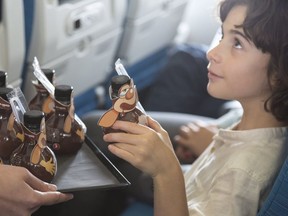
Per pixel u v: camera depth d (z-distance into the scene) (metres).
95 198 1.99
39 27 1.59
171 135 1.86
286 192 1.05
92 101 2.22
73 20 1.72
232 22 1.16
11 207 0.97
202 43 2.97
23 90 1.73
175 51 2.48
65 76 1.88
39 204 0.97
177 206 1.08
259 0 1.14
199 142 1.61
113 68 2.26
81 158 1.12
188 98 2.41
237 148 1.19
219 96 1.20
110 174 1.07
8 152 1.07
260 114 1.20
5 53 1.51
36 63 1.15
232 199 1.12
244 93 1.18
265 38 1.12
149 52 2.48
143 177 1.75
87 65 1.97
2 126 1.06
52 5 1.60
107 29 1.95
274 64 1.13
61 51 1.75
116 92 1.02
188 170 1.35
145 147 1.02
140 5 2.10
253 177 1.13
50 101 1.15
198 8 2.92
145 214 1.73
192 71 2.42
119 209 2.01
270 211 1.08
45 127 1.09
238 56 1.16
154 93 2.47
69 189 1.01
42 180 1.02
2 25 1.48
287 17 1.12
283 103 1.17
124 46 2.22
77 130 1.13
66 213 1.94
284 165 1.07
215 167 1.22
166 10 2.35
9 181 0.96
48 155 1.04
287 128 1.21
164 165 1.05
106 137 1.03
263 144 1.18
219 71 1.18
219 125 1.61
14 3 1.46
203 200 1.19
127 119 1.03
